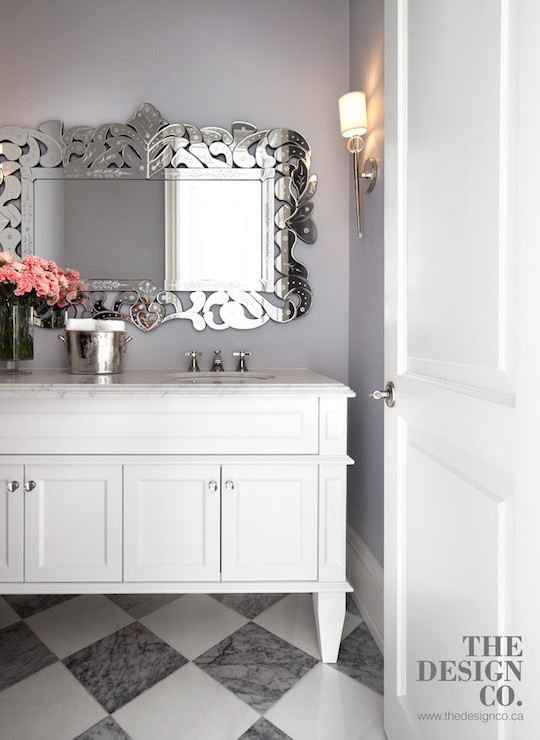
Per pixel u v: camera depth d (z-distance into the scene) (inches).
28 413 61.9
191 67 84.9
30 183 83.9
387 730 50.0
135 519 61.7
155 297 84.9
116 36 84.2
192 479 61.9
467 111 33.5
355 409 82.4
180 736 50.4
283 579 62.2
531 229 25.9
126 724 51.9
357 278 81.2
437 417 38.6
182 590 61.7
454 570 36.0
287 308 86.0
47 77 84.0
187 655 63.5
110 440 61.9
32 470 61.7
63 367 85.4
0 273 71.1
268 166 85.0
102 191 84.4
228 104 85.2
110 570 62.0
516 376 27.6
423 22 40.9
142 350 85.7
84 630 69.1
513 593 28.5
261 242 85.4
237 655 63.5
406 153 45.5
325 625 62.1
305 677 59.5
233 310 85.7
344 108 73.5
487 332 31.3
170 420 61.9
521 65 26.4
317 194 86.3
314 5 85.5
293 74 85.5
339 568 62.2
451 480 36.5
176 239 84.9
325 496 62.0
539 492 25.6
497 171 29.7
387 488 50.6
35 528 61.7
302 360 87.0
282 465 61.9
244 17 85.1
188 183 84.8
